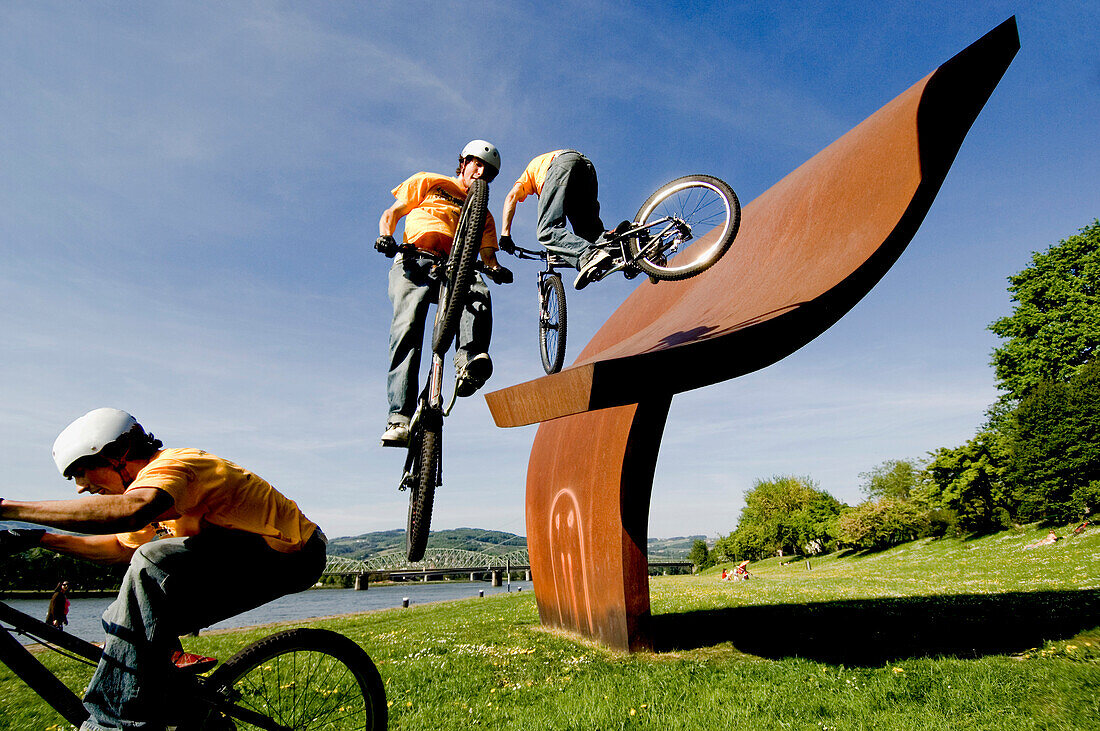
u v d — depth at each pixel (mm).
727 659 6750
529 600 19094
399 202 3648
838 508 76562
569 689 5758
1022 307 38000
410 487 3434
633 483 7844
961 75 4254
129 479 2562
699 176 4293
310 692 3238
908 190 4371
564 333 5352
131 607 2283
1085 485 33094
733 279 7012
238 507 2568
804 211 6195
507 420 5332
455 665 7168
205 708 2404
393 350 3314
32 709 5445
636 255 4176
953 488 47281
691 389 4457
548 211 4648
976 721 4098
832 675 5484
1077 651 5273
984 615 7738
